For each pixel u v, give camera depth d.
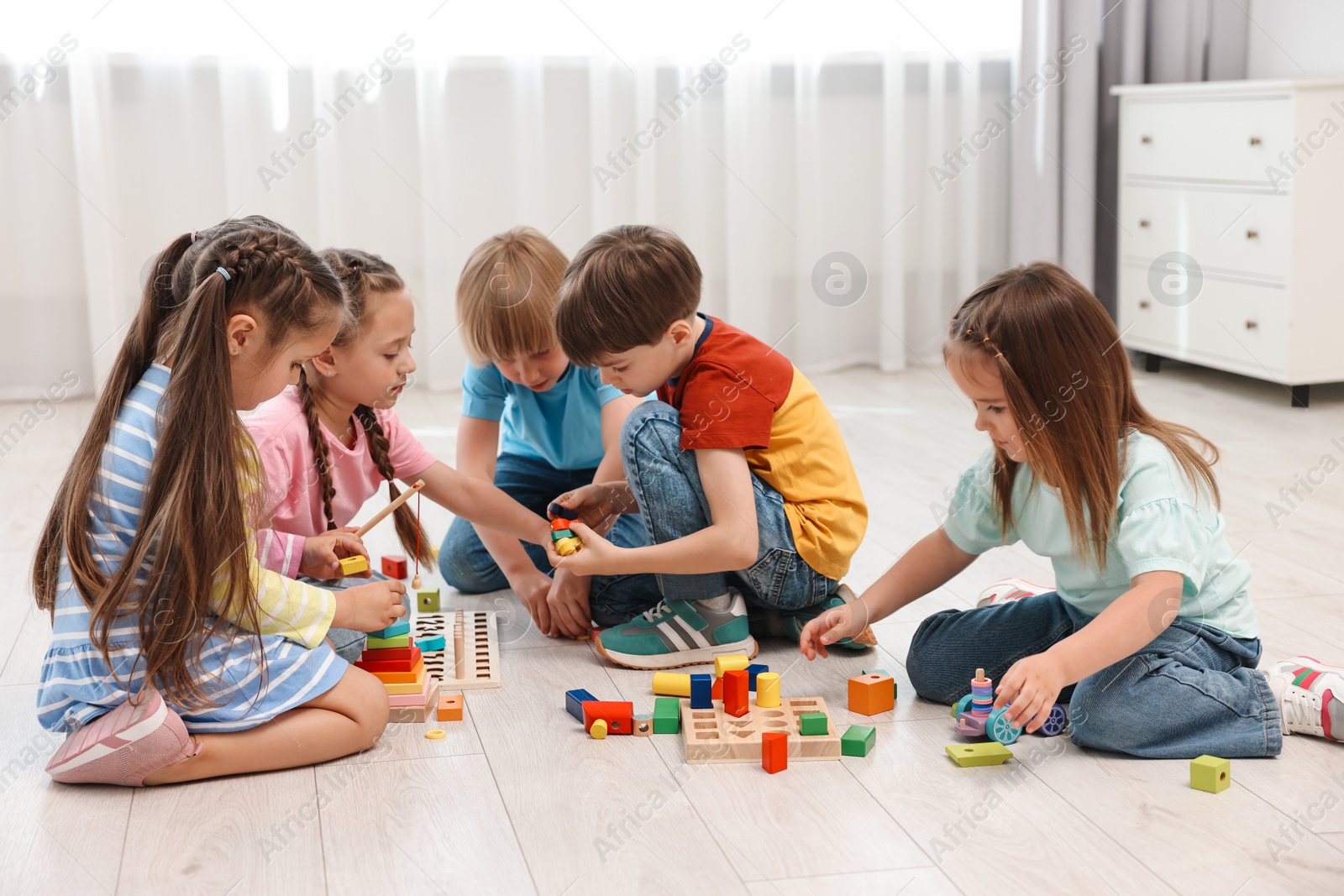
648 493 1.34
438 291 3.04
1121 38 3.23
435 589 1.62
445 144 2.99
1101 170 3.35
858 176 3.25
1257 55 3.21
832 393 3.01
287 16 2.88
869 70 3.20
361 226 3.02
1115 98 3.28
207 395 1.05
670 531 1.35
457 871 0.93
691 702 1.22
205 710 1.08
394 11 2.92
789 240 3.27
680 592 1.38
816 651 1.26
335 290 1.13
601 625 1.49
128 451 1.07
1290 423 2.56
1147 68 3.30
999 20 3.24
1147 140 3.04
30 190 2.84
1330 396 2.83
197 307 1.04
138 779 1.06
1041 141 3.22
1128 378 1.17
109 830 1.00
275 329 1.08
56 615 1.09
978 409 1.17
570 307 1.27
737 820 1.01
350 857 0.95
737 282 3.21
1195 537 1.11
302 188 2.96
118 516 1.06
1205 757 1.07
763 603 1.43
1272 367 2.70
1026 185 3.25
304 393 1.31
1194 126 2.87
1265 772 1.08
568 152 3.12
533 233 1.50
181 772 1.07
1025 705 1.04
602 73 3.04
